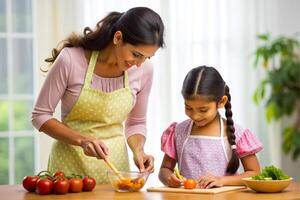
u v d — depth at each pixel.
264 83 4.23
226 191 1.97
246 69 4.32
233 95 4.30
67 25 3.89
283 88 4.39
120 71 2.23
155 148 4.07
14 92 3.95
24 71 3.96
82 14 3.91
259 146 2.23
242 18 4.32
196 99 2.15
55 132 2.12
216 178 2.05
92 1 3.94
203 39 4.21
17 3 3.94
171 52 4.13
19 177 3.97
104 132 2.27
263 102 4.46
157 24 2.02
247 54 4.32
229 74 4.29
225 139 2.26
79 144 2.07
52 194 1.96
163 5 4.09
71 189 1.98
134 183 1.99
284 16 4.57
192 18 4.17
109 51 2.15
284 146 4.43
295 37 4.58
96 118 2.24
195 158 2.26
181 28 4.16
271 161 4.43
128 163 2.36
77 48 2.19
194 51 4.19
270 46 4.25
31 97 3.97
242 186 2.07
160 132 4.08
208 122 2.28
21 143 3.97
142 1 4.04
